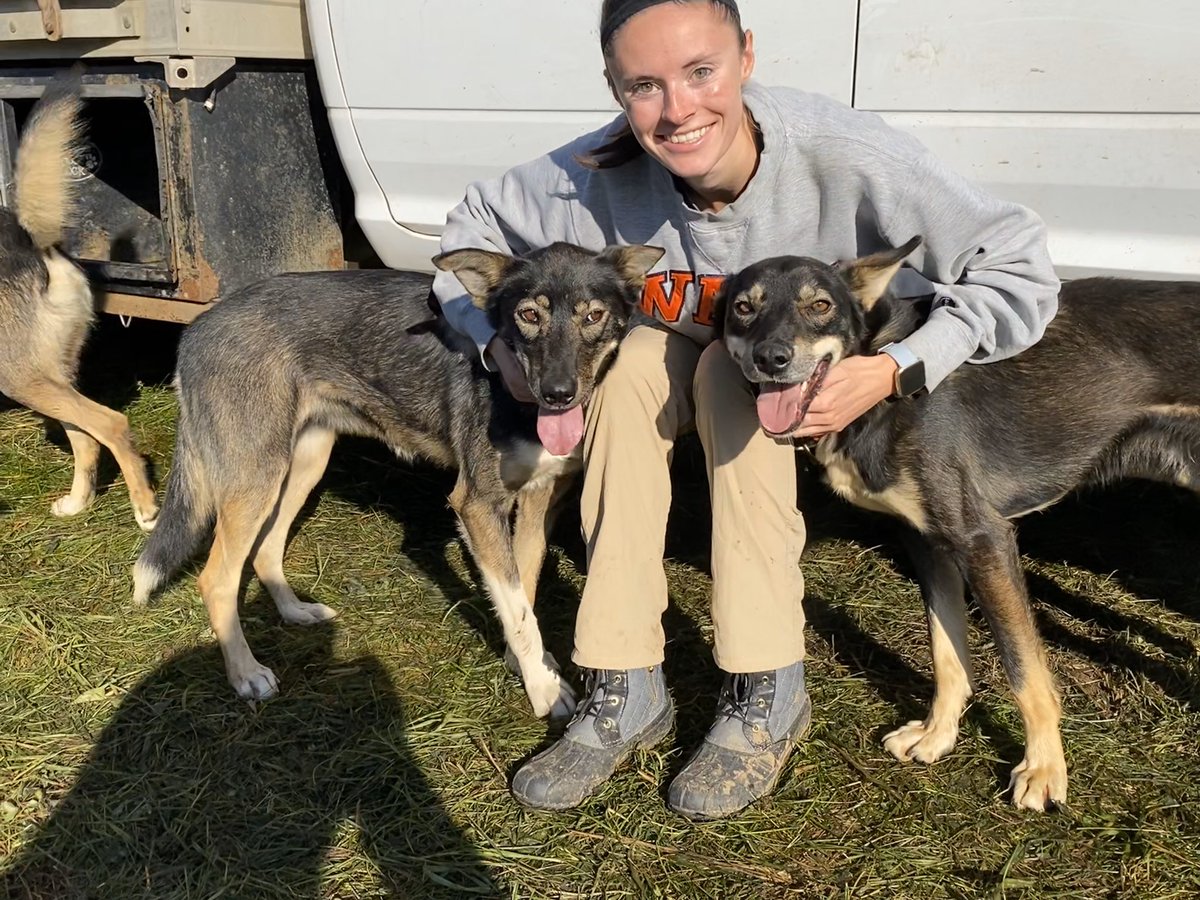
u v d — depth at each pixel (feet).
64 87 6.07
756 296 3.56
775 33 4.59
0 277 5.98
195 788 3.88
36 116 6.11
